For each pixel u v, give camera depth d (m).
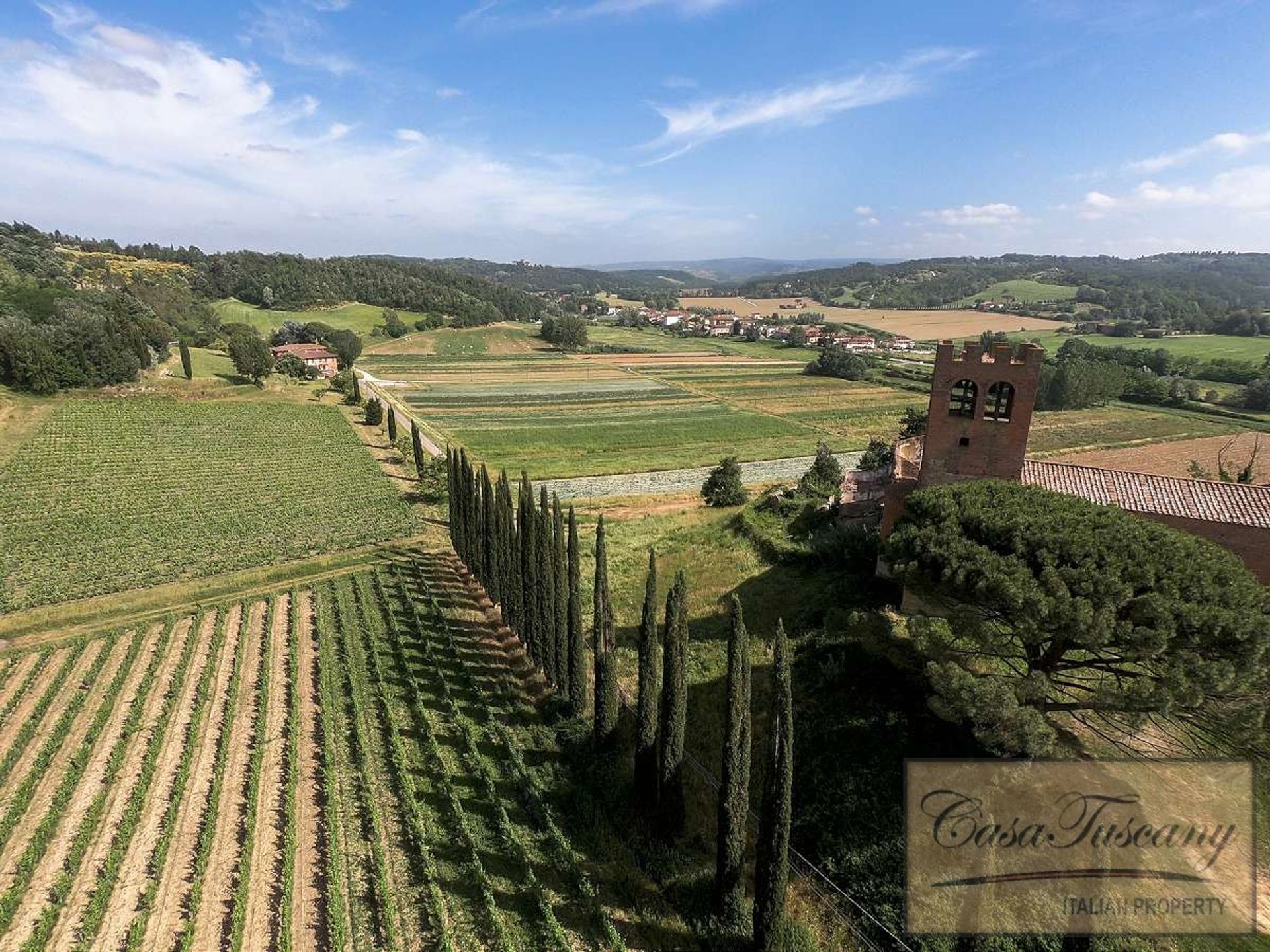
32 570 49.41
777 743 17.88
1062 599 18.42
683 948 20.05
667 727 22.61
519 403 137.50
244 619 41.22
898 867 20.50
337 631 40.41
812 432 115.62
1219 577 18.98
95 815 25.47
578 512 69.44
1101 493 32.06
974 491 25.16
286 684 34.72
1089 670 24.78
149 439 85.25
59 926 21.14
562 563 31.62
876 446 73.44
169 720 31.55
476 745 29.67
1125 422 117.94
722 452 101.31
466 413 126.56
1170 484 31.89
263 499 67.44
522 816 25.53
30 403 92.69
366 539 56.97
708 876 22.25
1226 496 30.44
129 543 55.31
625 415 127.31
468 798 26.44
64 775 27.94
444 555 53.91
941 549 21.84
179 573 49.81
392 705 32.41
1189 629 17.58
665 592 43.56
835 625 32.75
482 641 39.12
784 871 18.34
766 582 41.88
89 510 62.12
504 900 21.78
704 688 31.70
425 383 158.38
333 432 96.38
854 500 48.47
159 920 21.30
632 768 27.62
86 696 33.38
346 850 23.81
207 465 77.56
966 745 22.16
